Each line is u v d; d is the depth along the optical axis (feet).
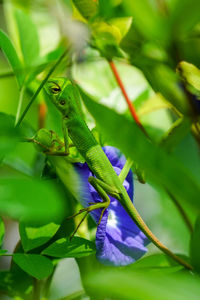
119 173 1.37
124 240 1.31
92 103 1.18
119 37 1.34
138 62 1.35
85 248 1.29
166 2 1.24
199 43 1.32
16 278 1.38
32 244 1.28
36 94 1.29
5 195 1.08
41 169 1.43
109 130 1.16
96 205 1.32
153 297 1.08
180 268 1.27
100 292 1.10
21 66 1.38
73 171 1.34
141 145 1.16
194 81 1.34
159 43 1.30
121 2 1.31
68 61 1.41
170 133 1.38
